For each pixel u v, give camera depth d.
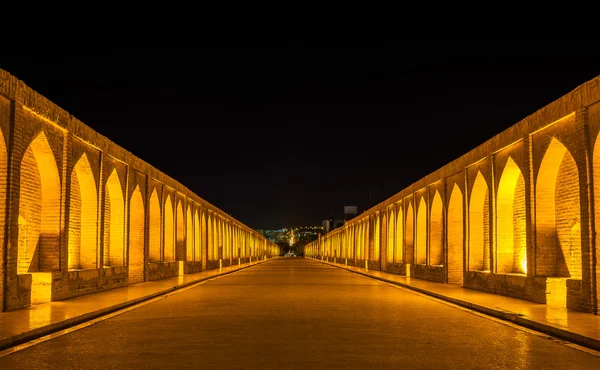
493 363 7.37
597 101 11.48
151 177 23.62
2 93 11.46
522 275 15.59
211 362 7.30
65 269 14.91
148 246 23.41
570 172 13.95
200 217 35.81
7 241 11.80
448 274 22.11
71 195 16.77
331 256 74.06
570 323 10.30
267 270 40.56
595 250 11.72
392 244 34.56
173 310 13.34
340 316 12.20
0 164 11.84
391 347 8.44
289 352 7.99
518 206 16.98
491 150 17.28
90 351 8.09
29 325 9.85
